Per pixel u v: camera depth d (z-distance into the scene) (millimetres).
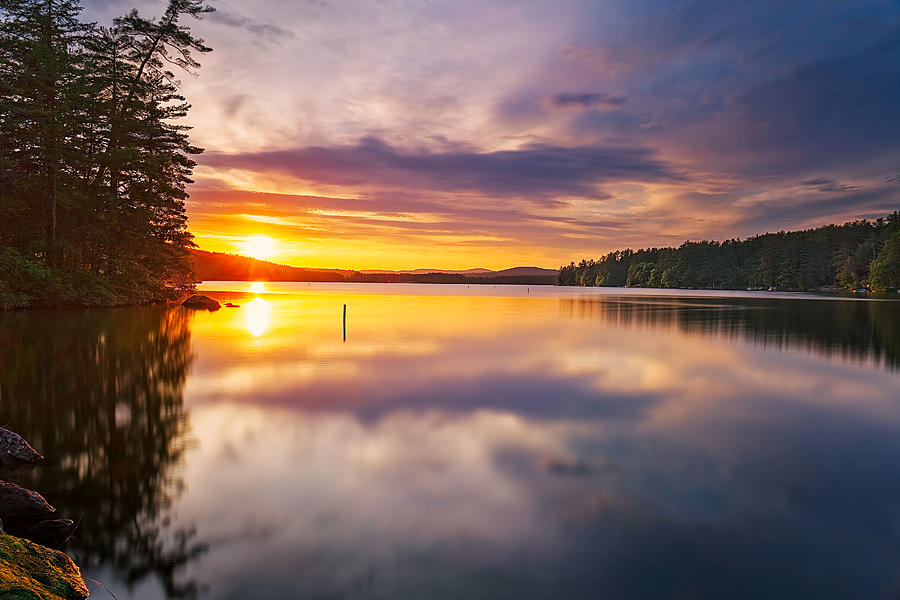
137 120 43531
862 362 21203
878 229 134125
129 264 44312
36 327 27828
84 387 14945
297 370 17906
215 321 35438
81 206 39125
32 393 14156
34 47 34750
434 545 6336
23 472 8578
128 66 44281
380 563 5914
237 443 10125
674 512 7270
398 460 9227
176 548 6219
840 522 7055
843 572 5844
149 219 44625
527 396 14391
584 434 10930
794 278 147000
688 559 6070
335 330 31047
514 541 6418
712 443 10453
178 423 11422
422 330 31859
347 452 9633
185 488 7961
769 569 5891
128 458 9258
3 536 5484
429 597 5312
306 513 7148
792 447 10258
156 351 21609
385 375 17156
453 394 14516
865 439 10836
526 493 7840
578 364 20000
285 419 11812
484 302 72188
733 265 173125
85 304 39938
